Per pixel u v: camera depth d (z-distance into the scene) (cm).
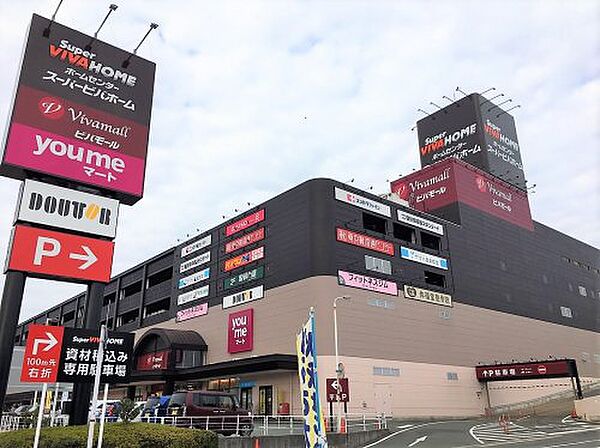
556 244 6750
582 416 4119
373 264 4362
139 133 2148
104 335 1268
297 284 4125
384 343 4175
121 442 1343
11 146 1834
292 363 3778
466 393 4688
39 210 1819
